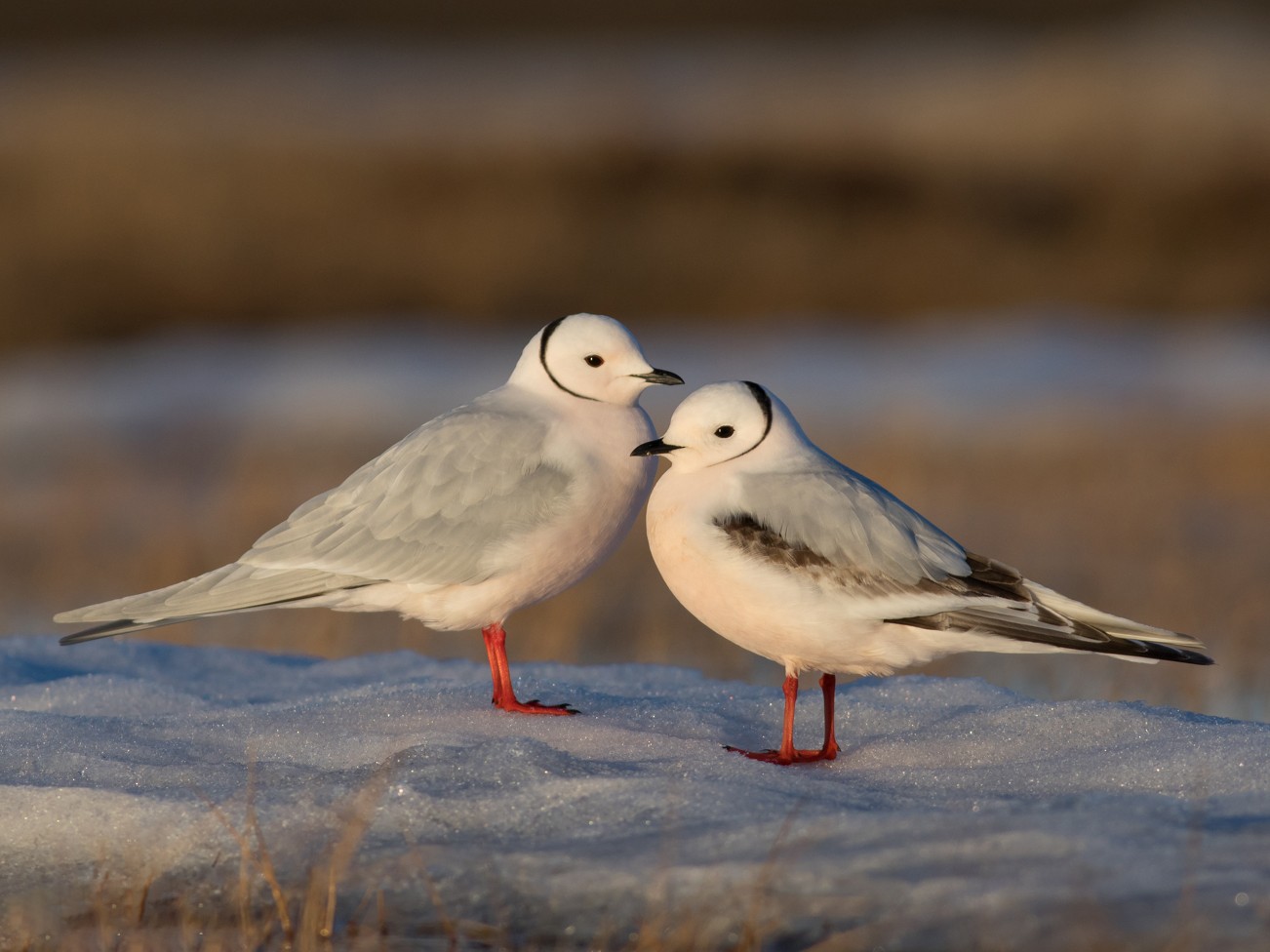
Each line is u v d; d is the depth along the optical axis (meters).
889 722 7.34
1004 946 4.98
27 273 32.91
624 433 8.04
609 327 8.10
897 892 5.27
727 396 7.24
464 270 35.19
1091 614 6.83
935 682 7.92
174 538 16.89
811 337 30.09
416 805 6.12
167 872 5.86
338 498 8.05
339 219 37.12
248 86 54.31
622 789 6.13
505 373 26.30
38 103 45.91
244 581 7.87
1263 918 5.00
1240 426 22.12
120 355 28.69
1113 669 11.48
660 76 58.06
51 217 35.94
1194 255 37.12
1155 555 15.98
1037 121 43.47
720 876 5.44
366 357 27.44
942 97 47.69
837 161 41.56
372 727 7.10
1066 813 5.72
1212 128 42.19
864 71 56.94
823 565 6.84
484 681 8.11
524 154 41.25
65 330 30.61
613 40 76.81
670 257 36.38
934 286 35.31
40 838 6.07
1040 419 22.80
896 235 38.12
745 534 6.95
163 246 35.09
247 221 36.72
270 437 22.41
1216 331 30.47
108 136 41.16
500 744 6.60
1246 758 6.22
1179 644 6.71
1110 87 45.12
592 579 15.54
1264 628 12.88
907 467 19.62
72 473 20.62
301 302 33.00
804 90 50.19
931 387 24.95
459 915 5.46
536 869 5.64
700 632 13.35
